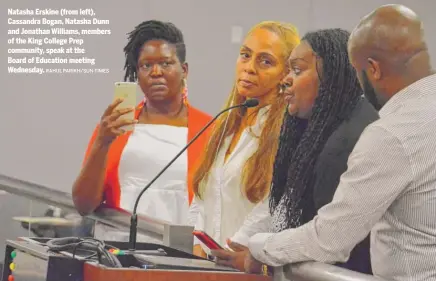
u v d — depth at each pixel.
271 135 4.01
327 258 2.46
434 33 4.21
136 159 4.66
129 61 4.80
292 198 3.74
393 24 2.53
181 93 4.63
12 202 4.98
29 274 2.73
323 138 3.60
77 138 4.91
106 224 4.54
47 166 4.97
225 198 4.27
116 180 4.73
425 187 2.38
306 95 3.75
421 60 2.52
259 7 4.31
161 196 4.59
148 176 4.66
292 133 3.83
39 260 2.64
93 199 4.72
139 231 3.98
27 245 2.86
